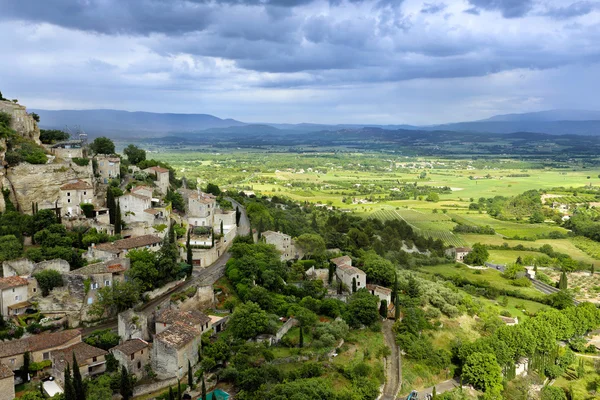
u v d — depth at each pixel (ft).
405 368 520.01
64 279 469.98
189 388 398.01
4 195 601.62
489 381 515.50
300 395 382.83
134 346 411.13
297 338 501.15
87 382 371.97
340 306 582.76
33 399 345.92
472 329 634.43
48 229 561.02
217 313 518.78
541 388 562.25
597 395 552.41
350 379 460.55
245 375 408.87
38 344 396.16
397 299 605.31
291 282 628.69
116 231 613.52
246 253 634.84
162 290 538.47
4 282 441.68
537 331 611.88
